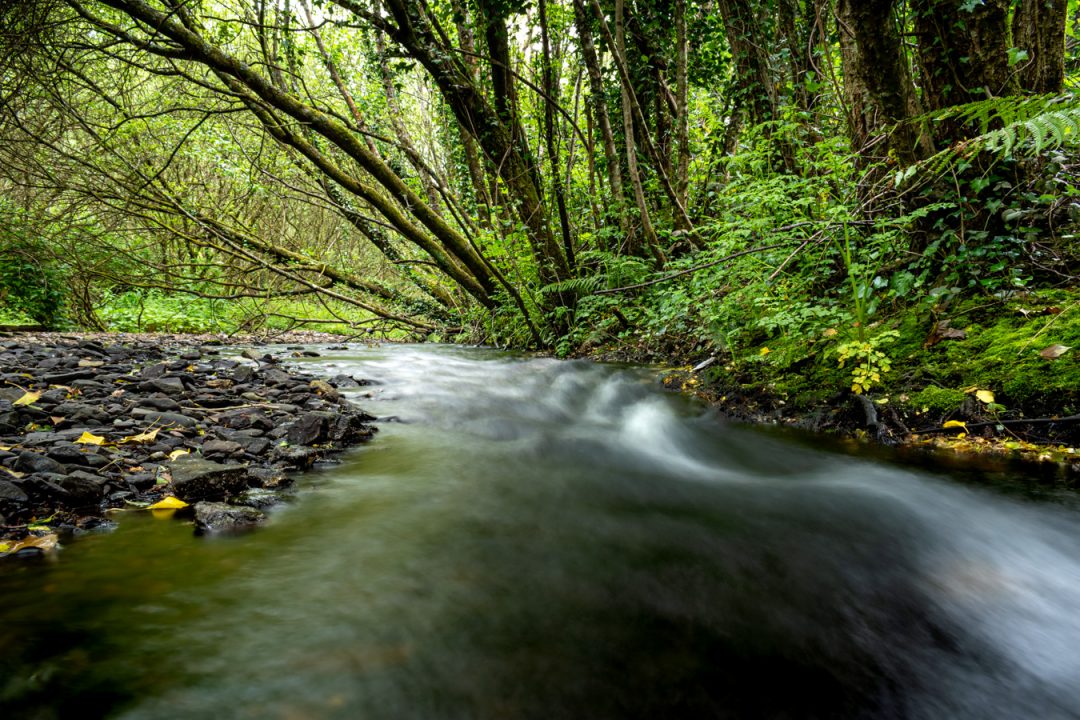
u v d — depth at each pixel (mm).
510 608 1681
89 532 2053
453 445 3422
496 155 8555
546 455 3295
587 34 8344
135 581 1723
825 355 4172
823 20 6902
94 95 10617
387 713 1246
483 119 8367
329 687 1312
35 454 2312
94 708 1210
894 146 4160
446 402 4633
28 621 1498
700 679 1423
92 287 12625
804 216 4867
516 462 3127
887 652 1572
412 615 1613
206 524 2100
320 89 14289
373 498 2500
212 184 17188
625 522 2346
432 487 2674
